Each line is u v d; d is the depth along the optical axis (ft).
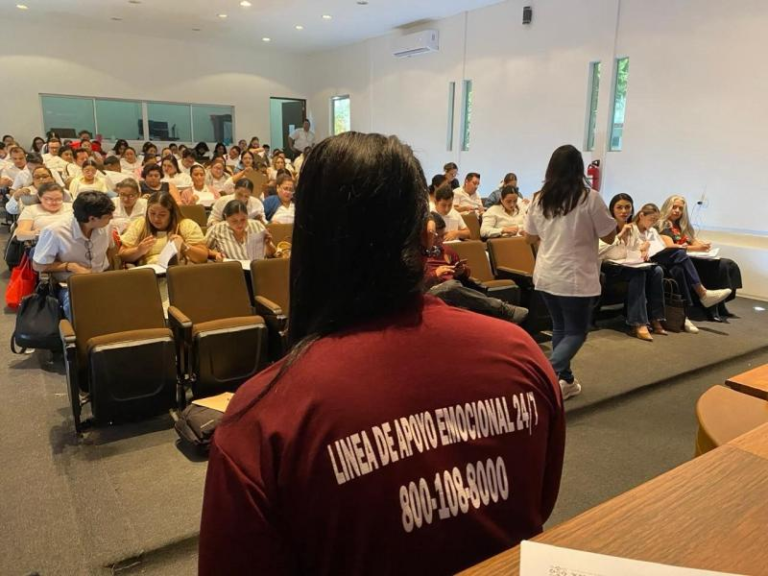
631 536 2.28
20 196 18.11
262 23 31.17
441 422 1.88
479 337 2.05
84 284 9.00
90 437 8.37
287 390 1.79
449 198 15.58
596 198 8.93
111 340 8.29
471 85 28.76
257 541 1.74
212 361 8.84
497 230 17.42
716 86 18.76
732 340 13.67
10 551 5.97
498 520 2.02
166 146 37.45
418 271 2.00
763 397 5.08
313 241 1.96
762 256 17.43
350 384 1.78
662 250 14.97
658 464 8.18
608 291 14.80
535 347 2.23
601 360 12.16
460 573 1.94
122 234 12.85
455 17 28.84
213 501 1.80
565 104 23.94
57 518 6.51
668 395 10.64
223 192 23.24
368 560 1.80
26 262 12.19
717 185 19.10
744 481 2.73
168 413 9.17
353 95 37.17
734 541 2.28
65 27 33.12
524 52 25.46
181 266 9.91
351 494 1.73
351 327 1.94
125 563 5.92
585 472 7.94
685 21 19.39
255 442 1.77
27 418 8.90
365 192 1.88
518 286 12.95
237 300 10.28
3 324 13.19
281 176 18.16
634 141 21.48
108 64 34.68
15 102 32.83
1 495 6.93
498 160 27.55
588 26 22.59
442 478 1.86
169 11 28.78
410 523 1.82
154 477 7.38
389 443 1.78
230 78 38.52
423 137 31.86
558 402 2.25
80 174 23.03
